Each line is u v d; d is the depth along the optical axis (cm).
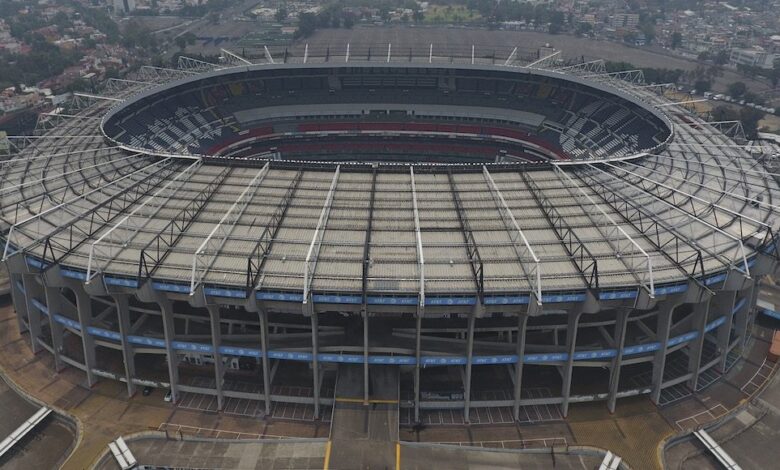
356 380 8250
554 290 7081
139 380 8450
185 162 10412
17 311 9950
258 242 7700
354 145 18888
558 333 8838
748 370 9238
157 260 7512
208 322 8944
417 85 19862
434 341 8206
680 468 7556
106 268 7419
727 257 7731
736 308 8962
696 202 9100
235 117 18425
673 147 11981
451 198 9138
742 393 8731
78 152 11219
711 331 9706
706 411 8362
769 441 7988
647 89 17175
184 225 8262
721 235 8150
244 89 19250
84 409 8312
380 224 8375
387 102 19375
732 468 7419
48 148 11819
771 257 8031
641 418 8212
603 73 18425
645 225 8388
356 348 7869
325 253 7712
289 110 18950
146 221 8406
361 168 10081
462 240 8025
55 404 8406
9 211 8875
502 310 7344
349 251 7769
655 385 8388
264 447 7488
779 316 10381
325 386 8500
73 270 7512
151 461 7356
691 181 9894
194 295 7094
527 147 17875
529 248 7219
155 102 17062
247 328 8888
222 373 8231
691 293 7350
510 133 18288
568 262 7575
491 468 7206
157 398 8544
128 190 9325
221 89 18862
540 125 18212
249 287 7062
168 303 7800
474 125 18600
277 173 9931
